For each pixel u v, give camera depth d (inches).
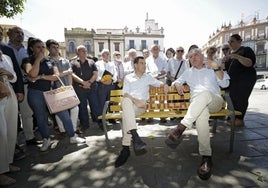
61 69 167.3
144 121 216.1
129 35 1592.0
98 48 1550.2
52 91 140.3
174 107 146.3
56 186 101.1
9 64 120.0
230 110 126.6
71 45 1508.4
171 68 234.1
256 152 127.7
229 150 129.0
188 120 108.3
